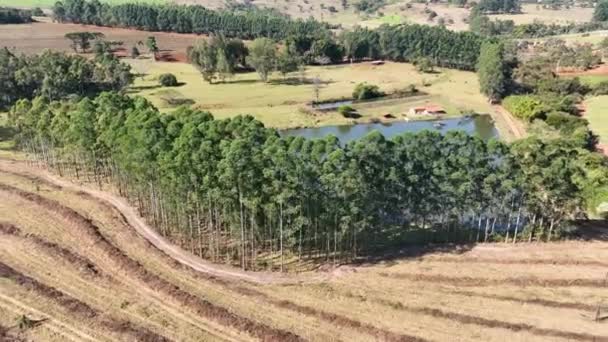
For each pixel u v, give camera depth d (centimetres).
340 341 6125
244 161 7338
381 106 18200
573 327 6444
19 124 11294
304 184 7481
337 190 7562
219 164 7394
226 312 6494
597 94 18525
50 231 8325
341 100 18788
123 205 9412
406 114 17438
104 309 6525
